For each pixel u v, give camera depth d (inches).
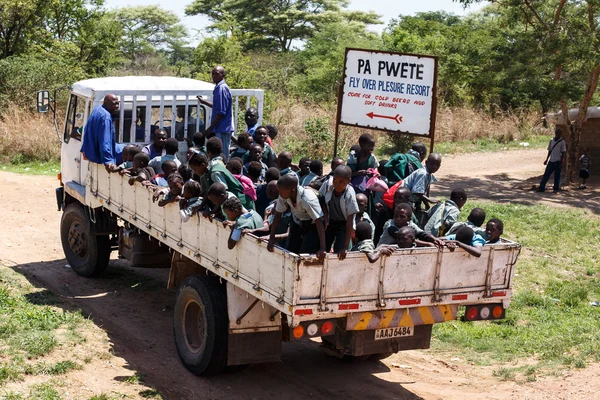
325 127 856.3
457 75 895.1
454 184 762.2
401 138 917.8
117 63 1841.8
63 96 929.5
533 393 267.1
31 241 486.0
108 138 352.2
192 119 387.5
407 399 266.8
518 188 753.0
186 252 287.4
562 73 792.9
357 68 355.9
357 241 254.4
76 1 1510.8
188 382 273.7
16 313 318.0
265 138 366.6
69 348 286.5
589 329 337.1
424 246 243.4
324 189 240.5
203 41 1130.7
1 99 919.0
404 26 1563.7
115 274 415.8
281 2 2390.5
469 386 280.8
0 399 233.9
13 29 1321.4
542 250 494.6
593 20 724.7
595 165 847.7
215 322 263.7
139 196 323.0
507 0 774.5
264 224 260.8
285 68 1685.5
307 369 296.7
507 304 255.9
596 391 263.0
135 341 312.5
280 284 225.6
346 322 231.3
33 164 786.2
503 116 1139.3
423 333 249.3
